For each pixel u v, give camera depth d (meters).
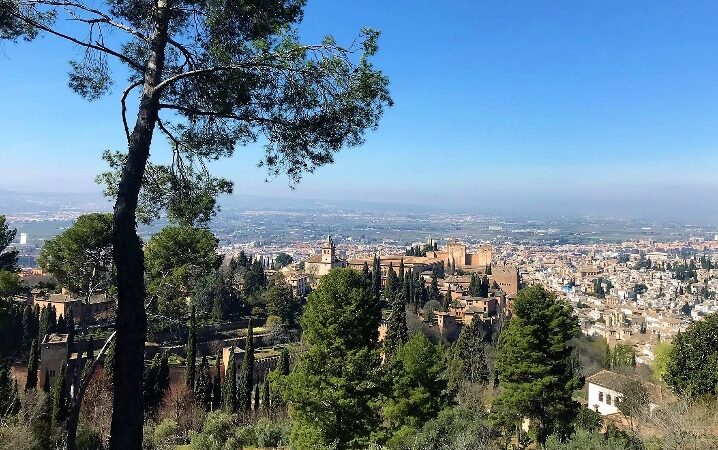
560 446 19.88
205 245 28.14
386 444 24.16
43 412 30.44
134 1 9.41
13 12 7.91
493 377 56.53
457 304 104.06
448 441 21.34
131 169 7.59
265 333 80.38
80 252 27.72
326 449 21.97
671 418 19.17
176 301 28.58
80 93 10.10
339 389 23.53
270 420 34.72
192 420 38.19
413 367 31.55
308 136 9.08
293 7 8.80
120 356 7.22
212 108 9.44
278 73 8.41
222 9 8.40
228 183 12.01
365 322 24.91
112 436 7.10
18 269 36.22
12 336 53.31
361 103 8.55
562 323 30.33
